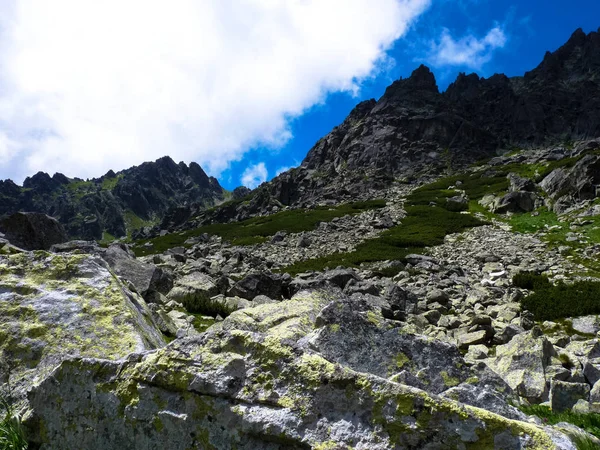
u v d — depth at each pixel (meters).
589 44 175.75
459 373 6.32
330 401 4.34
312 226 66.25
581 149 85.88
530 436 3.94
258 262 36.47
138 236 185.88
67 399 5.16
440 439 3.95
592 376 10.10
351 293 21.83
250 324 8.27
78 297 8.09
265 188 148.25
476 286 25.39
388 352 6.29
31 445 5.21
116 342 7.36
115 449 4.77
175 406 4.68
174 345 5.13
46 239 24.23
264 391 4.54
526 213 53.12
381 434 4.06
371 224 59.97
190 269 27.02
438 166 128.75
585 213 44.16
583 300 19.62
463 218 54.72
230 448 4.34
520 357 10.95
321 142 173.12
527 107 151.62
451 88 184.50
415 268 31.19
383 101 168.50
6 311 7.62
